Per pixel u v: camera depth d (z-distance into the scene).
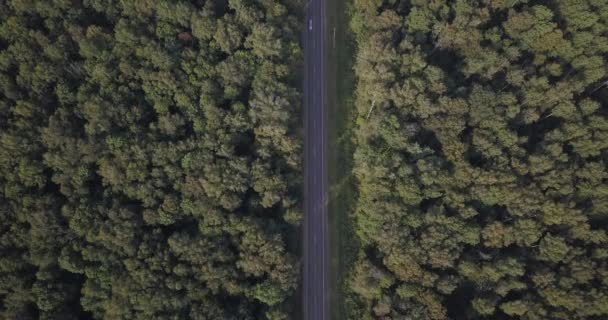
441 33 118.19
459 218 109.75
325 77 124.56
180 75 113.44
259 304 109.88
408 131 112.31
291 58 116.25
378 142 115.25
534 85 115.88
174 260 107.12
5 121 110.25
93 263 108.31
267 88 111.56
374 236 111.56
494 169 112.00
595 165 111.00
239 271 108.25
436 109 113.44
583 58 116.31
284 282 105.69
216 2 118.62
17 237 107.06
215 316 104.81
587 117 115.50
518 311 106.12
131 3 113.56
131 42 112.94
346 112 122.69
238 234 109.31
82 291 106.44
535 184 112.31
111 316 105.00
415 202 111.31
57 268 108.38
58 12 113.88
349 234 117.88
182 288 106.62
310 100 123.38
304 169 120.69
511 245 113.62
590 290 105.06
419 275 107.19
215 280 105.88
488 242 110.75
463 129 114.19
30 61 111.38
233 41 113.81
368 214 112.81
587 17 115.62
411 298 108.00
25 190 108.88
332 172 121.06
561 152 113.12
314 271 117.12
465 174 111.19
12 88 110.62
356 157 114.50
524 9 118.62
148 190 109.19
